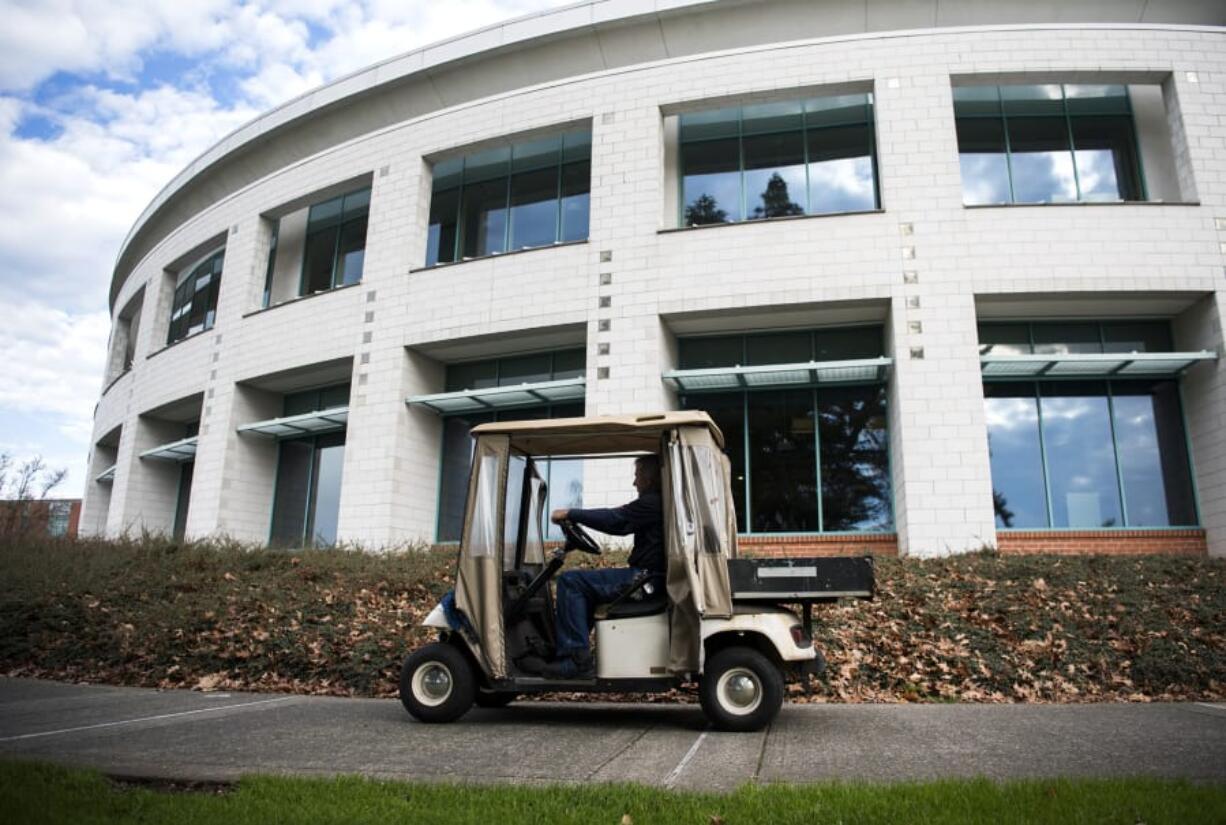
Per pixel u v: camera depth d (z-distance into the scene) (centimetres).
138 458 2442
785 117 1697
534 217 1825
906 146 1558
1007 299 1512
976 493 1409
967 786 410
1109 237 1489
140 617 1071
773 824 358
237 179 2261
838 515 1569
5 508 2470
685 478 633
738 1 1631
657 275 1616
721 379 1600
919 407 1455
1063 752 523
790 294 1543
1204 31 1567
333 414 1869
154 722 656
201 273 2439
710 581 612
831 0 1614
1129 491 1532
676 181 1725
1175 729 604
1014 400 1580
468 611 645
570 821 364
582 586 639
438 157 1922
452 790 420
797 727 617
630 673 619
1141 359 1462
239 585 1184
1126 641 880
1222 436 1441
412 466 1792
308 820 369
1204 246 1479
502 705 738
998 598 999
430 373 1880
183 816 379
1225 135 1520
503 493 664
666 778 458
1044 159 1611
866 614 966
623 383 1588
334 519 2006
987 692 810
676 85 1692
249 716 687
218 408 2105
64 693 852
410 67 1883
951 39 1587
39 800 394
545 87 1794
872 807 375
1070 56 1564
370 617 1029
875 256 1523
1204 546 1483
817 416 1625
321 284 2089
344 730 613
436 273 1803
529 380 1831
